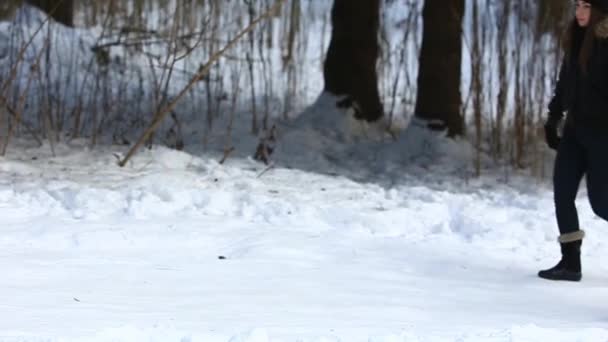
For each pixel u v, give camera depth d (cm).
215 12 1633
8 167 1279
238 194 1156
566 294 814
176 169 1341
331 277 830
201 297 743
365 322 684
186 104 1750
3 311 667
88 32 1886
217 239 955
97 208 1066
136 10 1719
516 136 1505
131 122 1566
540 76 1491
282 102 1841
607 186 827
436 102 1598
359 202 1182
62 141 1483
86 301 713
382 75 1759
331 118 1684
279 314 698
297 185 1296
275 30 2077
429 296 786
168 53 1441
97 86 1505
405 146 1584
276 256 900
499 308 760
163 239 941
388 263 896
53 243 916
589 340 632
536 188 1370
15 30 1655
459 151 1562
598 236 1037
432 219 1083
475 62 1509
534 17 1498
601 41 813
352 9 1702
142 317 670
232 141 1588
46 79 1559
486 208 1158
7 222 987
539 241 1008
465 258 926
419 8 2139
